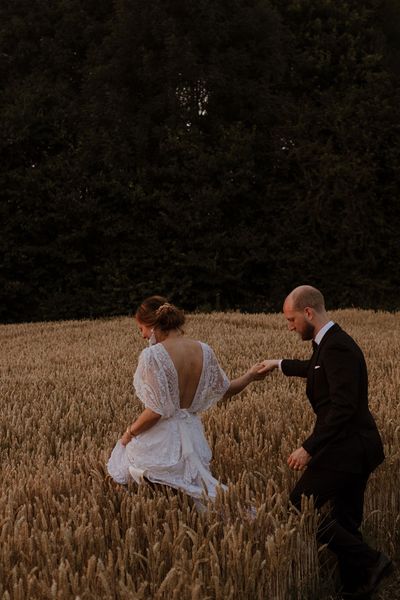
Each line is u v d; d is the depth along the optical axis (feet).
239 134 84.53
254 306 85.76
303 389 26.89
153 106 82.38
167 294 84.07
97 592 10.77
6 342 51.57
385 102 88.17
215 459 16.69
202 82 81.92
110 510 13.41
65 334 53.26
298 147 86.53
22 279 86.28
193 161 82.99
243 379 15.25
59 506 13.29
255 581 11.80
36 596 10.63
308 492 13.24
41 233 85.25
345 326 53.31
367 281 85.71
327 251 85.81
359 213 85.46
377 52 94.43
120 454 14.55
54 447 21.25
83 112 84.53
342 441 12.94
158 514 13.14
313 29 94.53
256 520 12.59
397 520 15.49
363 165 86.12
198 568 11.64
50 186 82.74
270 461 16.20
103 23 90.94
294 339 43.70
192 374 13.57
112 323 60.29
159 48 82.94
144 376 13.20
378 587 13.74
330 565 14.12
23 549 11.60
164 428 13.51
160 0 81.97
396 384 26.12
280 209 88.17
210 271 82.43
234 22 84.94
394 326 54.75
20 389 29.89
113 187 82.89
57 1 91.25
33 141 86.33
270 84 88.28
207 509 12.98
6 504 13.52
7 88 89.97
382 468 15.64
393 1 99.04
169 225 82.48
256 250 85.76
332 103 89.61
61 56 88.89
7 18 91.66
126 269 84.38
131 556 11.64
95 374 32.32
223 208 86.48
